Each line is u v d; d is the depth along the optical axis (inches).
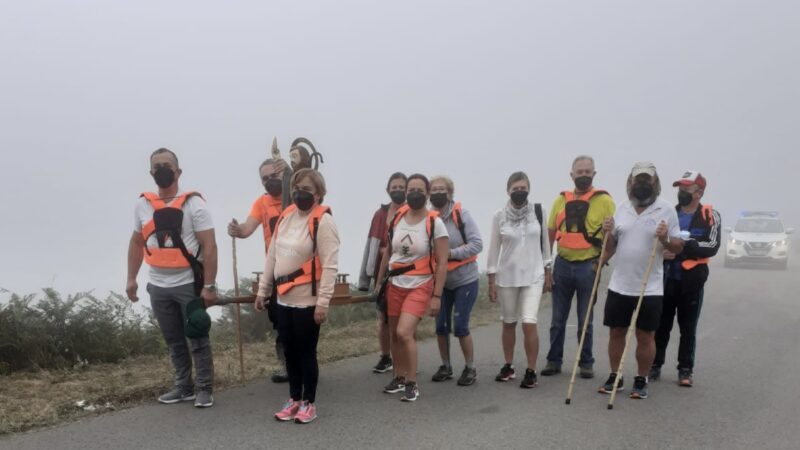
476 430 195.0
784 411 213.8
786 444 183.5
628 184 237.0
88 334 276.7
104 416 204.4
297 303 201.9
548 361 269.9
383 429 195.8
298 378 206.5
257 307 216.5
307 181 203.0
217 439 185.5
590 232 262.4
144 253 220.1
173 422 199.8
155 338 297.6
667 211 231.6
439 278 230.7
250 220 252.5
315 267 202.4
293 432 192.4
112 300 301.7
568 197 270.1
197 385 216.2
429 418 206.8
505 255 255.9
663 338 258.4
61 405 211.3
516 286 253.3
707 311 452.4
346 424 200.4
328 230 200.5
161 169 215.2
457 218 251.8
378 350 313.9
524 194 254.4
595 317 432.1
